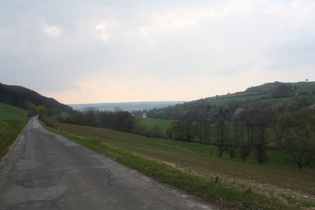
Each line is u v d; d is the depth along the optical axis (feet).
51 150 54.24
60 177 29.37
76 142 72.28
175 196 22.03
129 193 22.95
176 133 246.06
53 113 407.64
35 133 112.57
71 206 19.72
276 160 165.37
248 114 266.77
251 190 24.13
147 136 277.44
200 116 357.00
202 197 21.81
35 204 20.16
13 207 19.49
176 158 95.66
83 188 24.68
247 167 119.55
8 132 89.15
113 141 150.82
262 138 160.76
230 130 183.73
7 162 39.01
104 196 22.12
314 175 126.00
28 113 362.74
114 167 35.32
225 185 25.68
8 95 404.77
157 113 486.38
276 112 254.06
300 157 150.00
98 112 342.85
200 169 69.31
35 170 33.24
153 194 22.61
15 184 26.21
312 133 152.87
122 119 312.91
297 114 179.83
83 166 36.09
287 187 63.31
